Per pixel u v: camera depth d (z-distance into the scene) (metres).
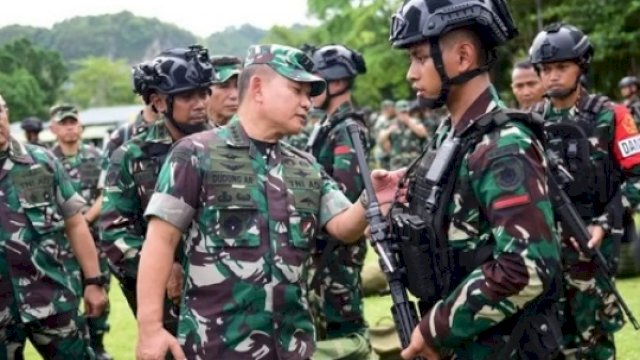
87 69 71.50
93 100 70.62
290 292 2.88
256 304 2.81
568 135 4.23
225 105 4.54
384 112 17.23
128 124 5.58
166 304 3.73
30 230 3.77
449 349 2.45
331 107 4.76
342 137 4.55
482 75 2.43
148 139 3.89
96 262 4.21
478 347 2.43
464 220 2.36
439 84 2.41
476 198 2.33
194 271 2.84
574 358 4.22
